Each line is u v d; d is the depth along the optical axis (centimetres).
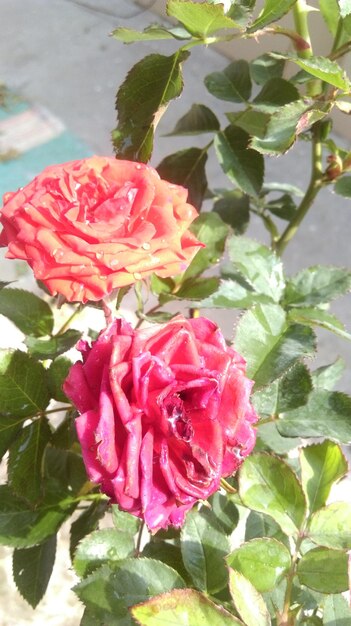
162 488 27
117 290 37
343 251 87
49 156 99
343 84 35
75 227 32
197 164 46
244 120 45
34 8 122
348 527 32
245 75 48
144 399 26
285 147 35
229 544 35
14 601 66
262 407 38
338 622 32
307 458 33
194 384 26
